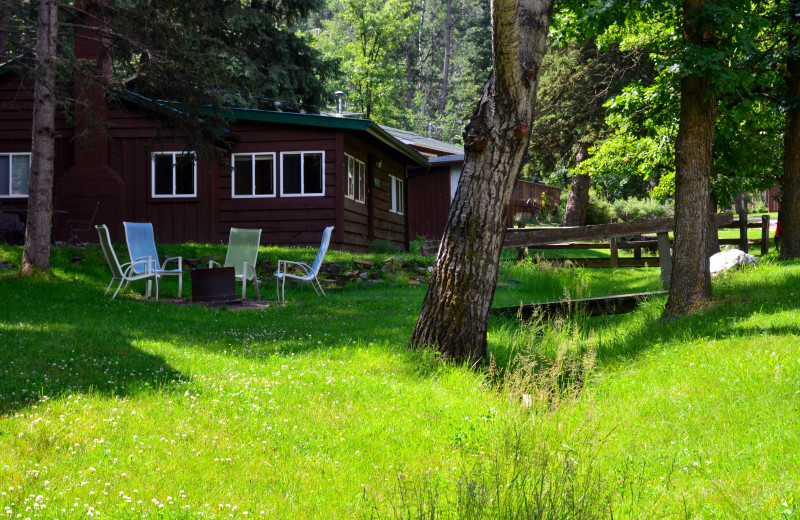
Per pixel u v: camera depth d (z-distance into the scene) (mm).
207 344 8852
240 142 21594
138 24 17797
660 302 11711
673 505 3959
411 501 3852
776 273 11703
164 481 4215
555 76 31141
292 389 6496
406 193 29734
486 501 3602
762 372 6297
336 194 21188
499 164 7918
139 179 21516
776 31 14445
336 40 67125
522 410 5859
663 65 12773
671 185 20562
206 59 18797
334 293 15008
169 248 18062
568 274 17562
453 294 8055
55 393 5973
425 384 7027
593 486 3775
